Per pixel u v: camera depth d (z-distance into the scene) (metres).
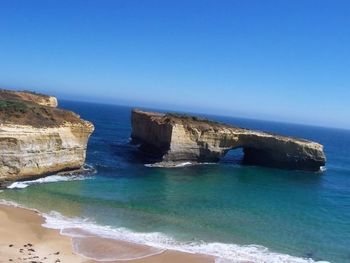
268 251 29.28
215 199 42.91
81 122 48.62
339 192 53.56
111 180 46.78
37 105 50.28
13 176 40.38
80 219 32.25
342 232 35.28
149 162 61.62
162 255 26.78
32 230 28.89
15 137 39.72
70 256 25.39
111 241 28.38
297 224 36.56
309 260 28.34
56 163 45.16
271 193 49.00
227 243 30.06
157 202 39.28
